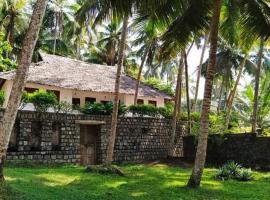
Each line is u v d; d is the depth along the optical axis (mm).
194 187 15719
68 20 40344
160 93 33219
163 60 19141
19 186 12938
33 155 21719
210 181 18188
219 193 14969
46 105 22656
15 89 11383
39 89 24875
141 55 34344
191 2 16359
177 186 15969
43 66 28391
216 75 39438
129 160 26016
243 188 16453
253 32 17344
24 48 11508
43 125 22344
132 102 31219
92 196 13031
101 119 24984
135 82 33031
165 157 28031
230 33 19375
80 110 24594
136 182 16781
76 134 23734
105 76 31109
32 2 39469
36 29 11602
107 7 14609
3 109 20547
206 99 15609
